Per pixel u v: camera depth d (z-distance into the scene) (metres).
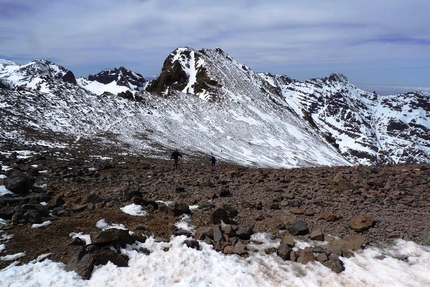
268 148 66.44
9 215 9.59
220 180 16.47
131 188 13.89
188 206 11.15
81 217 10.15
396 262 7.88
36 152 22.91
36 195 11.43
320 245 8.76
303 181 16.27
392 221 10.22
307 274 7.41
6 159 18.00
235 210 10.95
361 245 8.55
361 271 7.48
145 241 8.69
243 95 106.81
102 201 11.55
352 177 17.16
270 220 10.46
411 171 18.78
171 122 60.28
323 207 11.76
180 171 20.69
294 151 71.06
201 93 101.25
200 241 8.80
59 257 7.66
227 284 6.93
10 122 33.72
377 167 21.70
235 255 8.16
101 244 7.94
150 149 38.16
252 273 7.40
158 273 7.25
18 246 8.05
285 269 7.61
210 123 70.56
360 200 12.46
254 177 17.64
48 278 6.84
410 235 9.17
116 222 9.85
